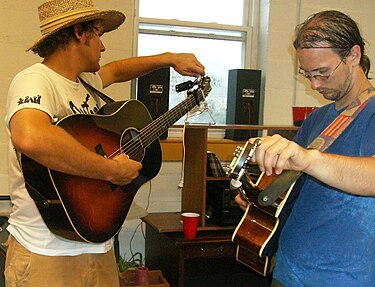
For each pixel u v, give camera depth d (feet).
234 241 5.60
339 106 4.44
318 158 3.13
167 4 10.49
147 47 10.38
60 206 4.72
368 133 3.91
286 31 10.70
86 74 5.77
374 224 4.00
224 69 11.00
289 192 4.76
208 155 8.76
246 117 10.17
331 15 4.06
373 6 11.20
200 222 8.44
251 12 11.05
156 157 6.39
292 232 4.45
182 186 8.73
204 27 10.68
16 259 4.96
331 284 4.10
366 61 4.25
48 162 4.35
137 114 6.11
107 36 9.55
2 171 9.04
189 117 10.38
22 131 4.24
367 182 3.15
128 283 8.05
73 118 5.01
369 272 4.04
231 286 9.08
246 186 5.14
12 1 8.92
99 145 5.34
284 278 4.46
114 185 5.37
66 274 4.97
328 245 4.14
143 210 8.00
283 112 10.82
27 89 4.54
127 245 10.00
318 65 4.03
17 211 5.00
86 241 4.97
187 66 6.92
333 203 4.13
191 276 9.00
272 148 3.09
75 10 4.97
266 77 10.66
